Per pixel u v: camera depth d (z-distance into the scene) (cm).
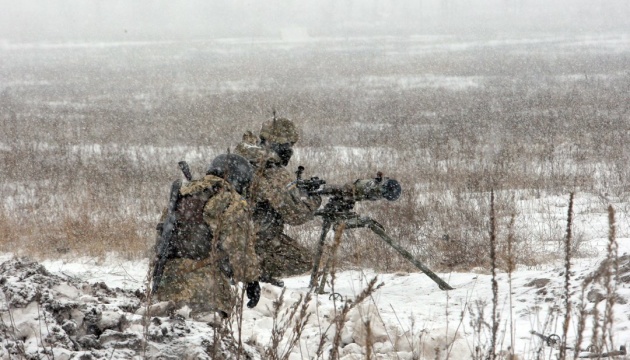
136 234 941
